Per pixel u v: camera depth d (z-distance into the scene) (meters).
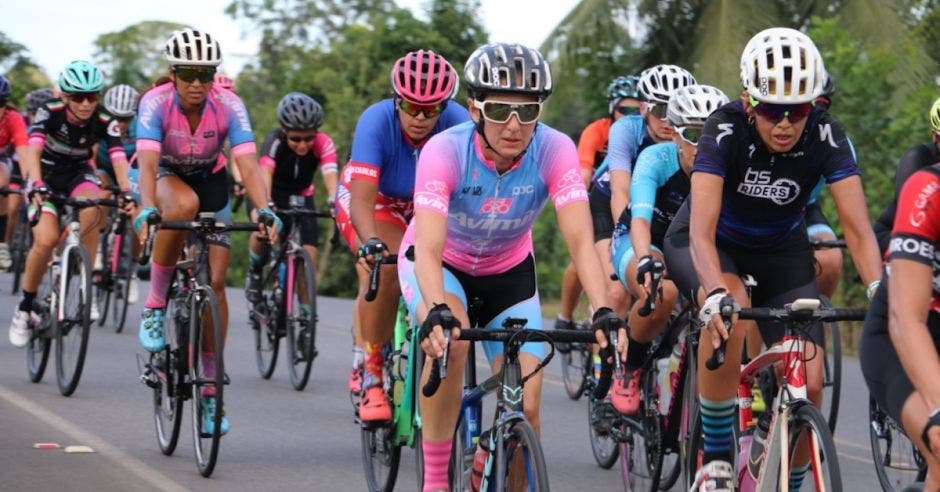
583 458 13.28
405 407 10.57
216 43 13.16
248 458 12.46
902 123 24.00
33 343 16.03
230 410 15.04
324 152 18.62
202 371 11.73
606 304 8.30
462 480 9.10
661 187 11.53
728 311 8.06
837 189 9.23
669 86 12.70
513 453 8.10
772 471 8.49
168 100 13.48
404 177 11.91
